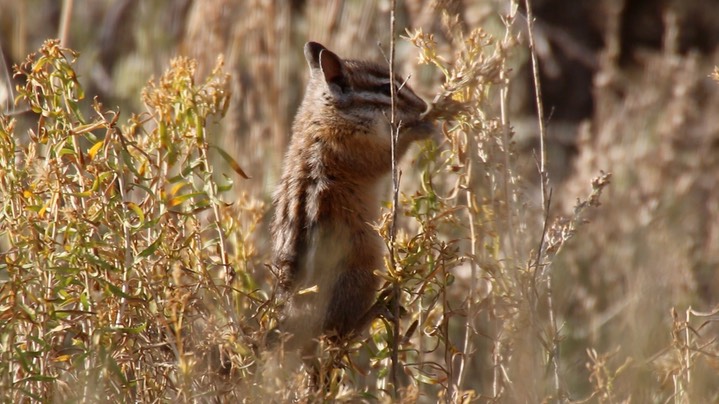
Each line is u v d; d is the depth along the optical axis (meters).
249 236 12.38
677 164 19.17
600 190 10.90
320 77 11.99
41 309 10.16
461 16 15.56
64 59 10.52
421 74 15.22
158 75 18.78
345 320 10.99
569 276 14.64
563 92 25.02
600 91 21.80
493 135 10.66
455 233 12.98
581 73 25.16
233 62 17.53
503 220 10.62
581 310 14.56
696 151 19.70
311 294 10.94
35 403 9.99
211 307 9.95
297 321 10.84
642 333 10.91
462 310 10.65
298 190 11.57
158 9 19.69
